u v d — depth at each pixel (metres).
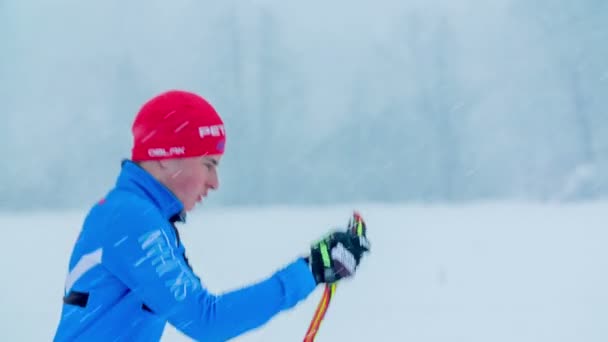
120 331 1.69
